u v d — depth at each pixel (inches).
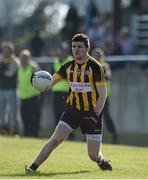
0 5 2514.8
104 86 894.4
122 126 1887.3
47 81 909.8
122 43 1996.8
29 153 1186.0
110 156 1162.0
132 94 1867.6
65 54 1643.7
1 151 1219.9
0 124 1747.0
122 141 1729.8
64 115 909.8
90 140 916.6
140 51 2071.9
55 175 878.4
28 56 1669.5
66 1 2610.7
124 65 1905.8
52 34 2564.0
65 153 1199.6
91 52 1731.1
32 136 1708.9
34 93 1680.6
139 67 1881.2
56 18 2662.4
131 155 1184.8
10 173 894.4
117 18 2149.4
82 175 884.6
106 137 1791.3
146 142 1704.0
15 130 1736.0
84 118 906.1
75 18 2297.0
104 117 1689.2
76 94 908.6
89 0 2391.7
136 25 2192.4
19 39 2527.1
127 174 904.9
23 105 1690.5
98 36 2079.2
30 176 857.5
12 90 1726.1
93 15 2299.5
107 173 911.0
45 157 897.5
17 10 2571.4
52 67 1934.1
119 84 1889.8
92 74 899.4
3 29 2504.9
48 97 1971.0
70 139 1728.6
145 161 1088.2
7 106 1754.4
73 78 910.4
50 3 2706.7
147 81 1843.0
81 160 1084.5
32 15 2645.2
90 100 905.5
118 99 1892.2
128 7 2420.0
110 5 2495.1
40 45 2388.0
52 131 1931.6
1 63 1726.1
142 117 1851.6
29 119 1697.8
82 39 895.7
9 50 1712.6
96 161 934.4
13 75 1718.8
